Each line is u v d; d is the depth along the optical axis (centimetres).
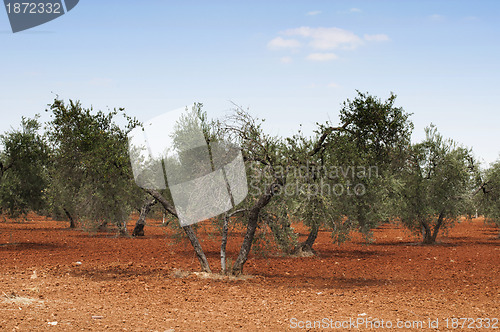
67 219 4484
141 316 987
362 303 1194
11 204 3181
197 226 1806
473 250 2783
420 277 1695
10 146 3133
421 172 3152
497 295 1330
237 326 924
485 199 3672
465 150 3216
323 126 2297
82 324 891
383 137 2345
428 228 3206
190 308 1089
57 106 2503
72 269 1702
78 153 2542
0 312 952
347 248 2831
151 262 1992
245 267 1897
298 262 2111
